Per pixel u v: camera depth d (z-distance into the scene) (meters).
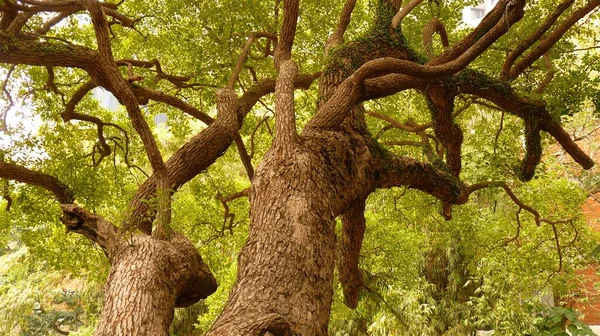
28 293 17.75
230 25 8.38
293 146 5.14
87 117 8.20
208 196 10.44
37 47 5.61
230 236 10.77
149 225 5.54
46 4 5.59
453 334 14.89
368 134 5.99
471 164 11.78
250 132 10.91
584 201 12.27
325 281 4.50
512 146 10.73
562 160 15.91
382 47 6.78
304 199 4.75
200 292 5.11
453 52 6.63
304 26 9.70
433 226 12.67
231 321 3.80
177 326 16.55
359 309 12.38
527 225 11.99
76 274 9.80
